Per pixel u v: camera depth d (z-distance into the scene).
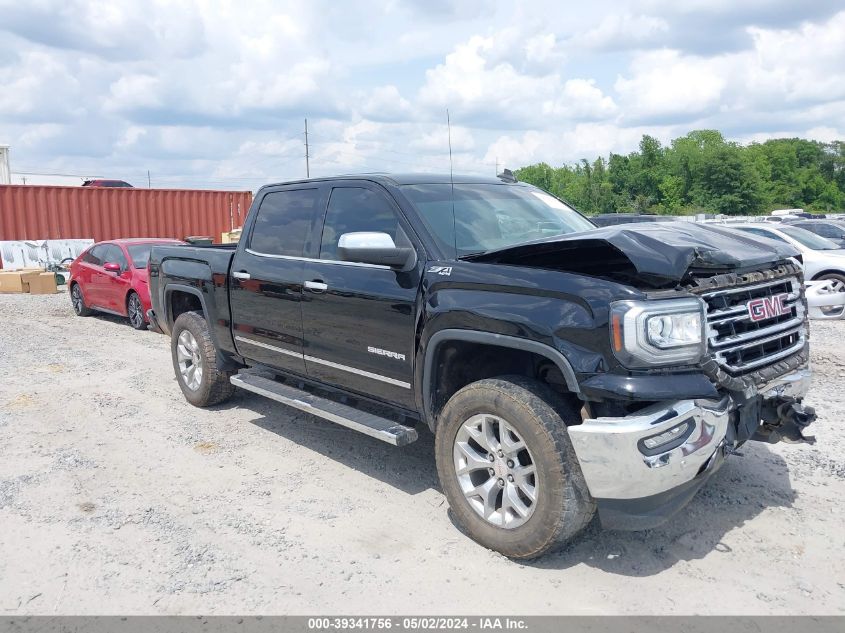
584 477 3.18
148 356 8.89
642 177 89.56
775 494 4.21
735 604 3.12
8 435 5.61
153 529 3.93
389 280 4.14
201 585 3.34
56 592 3.29
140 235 18.61
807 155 119.31
